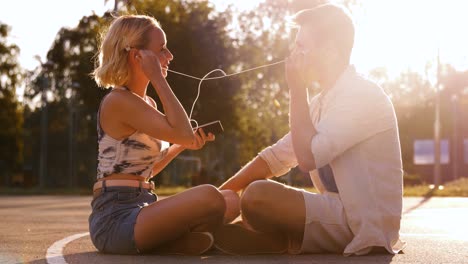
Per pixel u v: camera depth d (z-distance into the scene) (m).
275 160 4.62
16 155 55.81
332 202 4.01
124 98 3.99
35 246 4.86
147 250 4.05
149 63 4.01
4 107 52.09
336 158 3.97
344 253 3.91
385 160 4.00
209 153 53.28
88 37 35.41
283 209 3.95
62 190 34.62
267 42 34.41
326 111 4.00
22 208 13.11
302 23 4.02
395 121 4.04
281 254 4.08
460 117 60.56
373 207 3.94
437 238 5.34
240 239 4.05
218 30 32.94
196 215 3.95
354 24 4.04
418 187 23.14
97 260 3.84
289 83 3.99
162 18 32.22
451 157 60.09
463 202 13.76
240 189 4.70
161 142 4.16
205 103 32.00
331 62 4.00
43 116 49.50
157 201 4.01
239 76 33.50
